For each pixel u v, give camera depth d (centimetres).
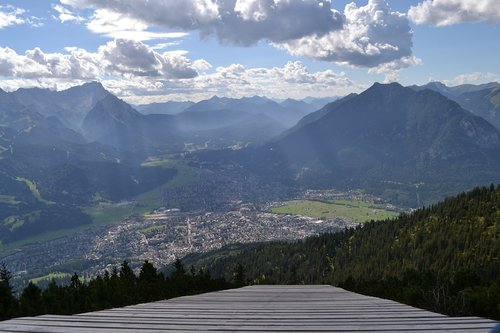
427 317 813
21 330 566
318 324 699
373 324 687
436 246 11825
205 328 643
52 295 3052
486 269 8244
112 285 3525
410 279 2875
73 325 619
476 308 1532
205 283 5331
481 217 12825
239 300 1468
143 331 584
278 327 662
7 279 3033
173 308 1045
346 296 1731
